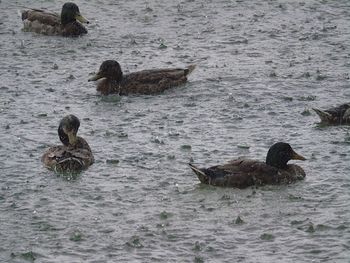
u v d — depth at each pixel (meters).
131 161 19.73
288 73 25.73
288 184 18.41
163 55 27.73
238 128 21.66
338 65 26.38
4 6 33.97
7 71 26.39
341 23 30.62
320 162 19.47
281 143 18.72
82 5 33.66
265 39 29.06
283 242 15.91
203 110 23.00
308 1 33.28
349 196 17.73
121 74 24.84
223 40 29.05
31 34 30.45
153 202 17.64
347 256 15.33
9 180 18.86
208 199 17.72
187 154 20.03
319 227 16.34
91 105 23.70
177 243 15.97
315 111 21.83
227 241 16.00
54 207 17.50
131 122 22.25
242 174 18.31
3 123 22.22
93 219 16.97
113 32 30.36
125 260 15.40
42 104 23.67
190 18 31.53
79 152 19.69
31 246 15.97
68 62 27.33
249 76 25.56
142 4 33.41
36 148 20.66
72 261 15.40
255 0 33.59
